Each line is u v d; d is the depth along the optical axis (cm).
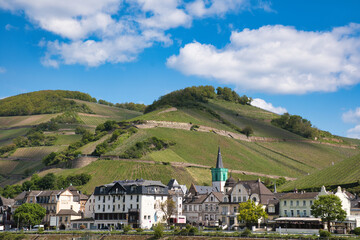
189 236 14325
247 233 13525
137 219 19850
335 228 15612
